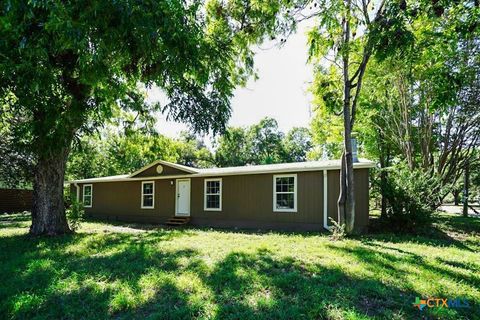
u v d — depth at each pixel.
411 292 4.24
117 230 11.51
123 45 3.81
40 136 5.68
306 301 3.90
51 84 4.40
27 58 3.67
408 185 10.19
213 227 12.96
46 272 5.25
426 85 12.16
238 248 7.02
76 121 5.67
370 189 11.76
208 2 7.94
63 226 9.66
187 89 6.47
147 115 12.07
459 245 8.06
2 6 3.06
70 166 25.20
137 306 3.90
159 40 4.01
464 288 4.39
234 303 3.90
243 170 12.60
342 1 7.36
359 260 5.80
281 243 7.73
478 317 3.57
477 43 10.28
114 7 3.32
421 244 7.97
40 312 3.81
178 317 3.54
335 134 17.00
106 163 25.67
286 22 8.20
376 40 6.34
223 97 6.66
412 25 6.73
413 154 15.91
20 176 14.40
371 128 16.19
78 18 3.30
